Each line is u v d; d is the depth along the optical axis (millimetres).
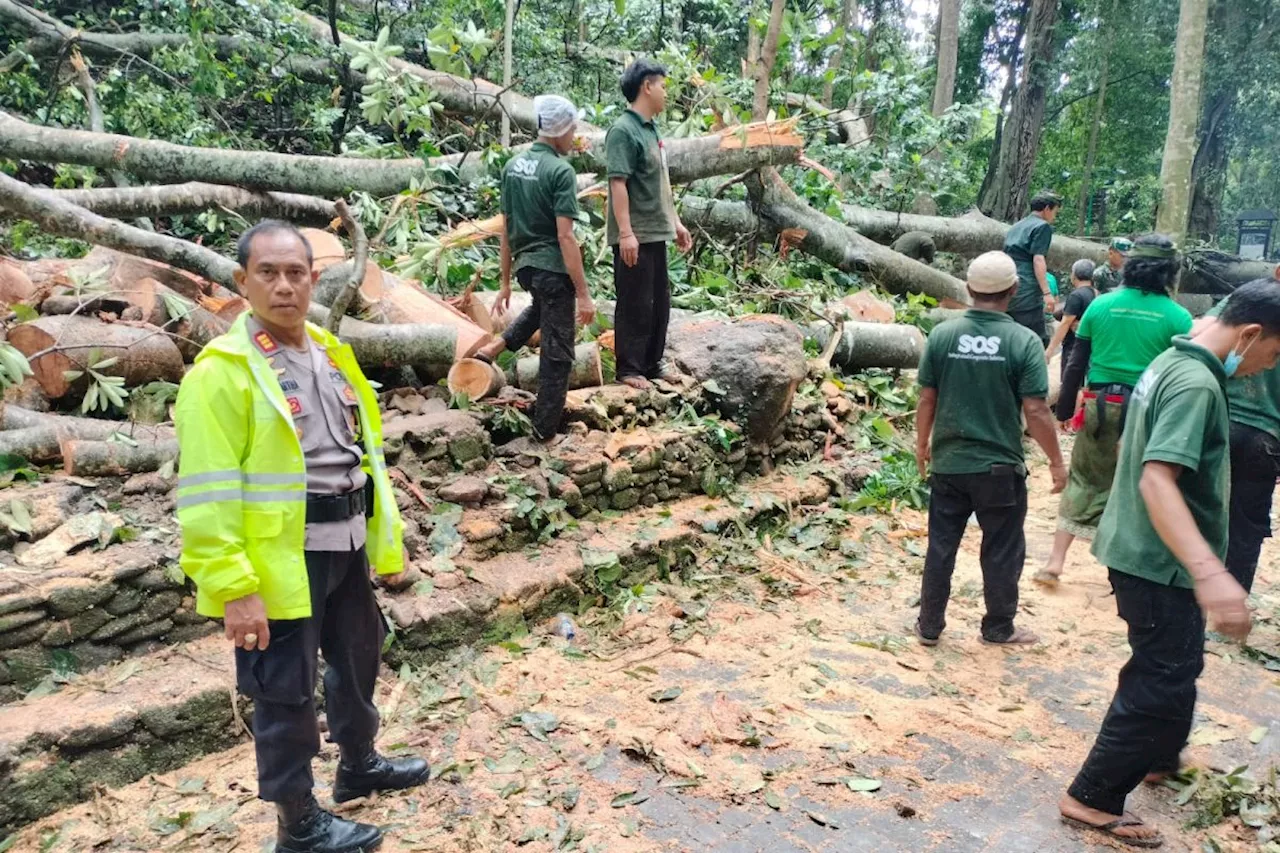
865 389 7180
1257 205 23594
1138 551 2592
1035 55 20000
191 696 2910
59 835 2561
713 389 5586
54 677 2922
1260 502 3787
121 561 3125
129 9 9391
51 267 4758
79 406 4172
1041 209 7641
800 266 9047
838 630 4195
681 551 4664
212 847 2555
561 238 4398
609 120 8852
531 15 10789
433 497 4164
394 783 2789
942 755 3156
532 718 3260
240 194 6270
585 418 4992
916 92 11250
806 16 12789
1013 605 4012
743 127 7488
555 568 4094
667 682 3617
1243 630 2229
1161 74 21359
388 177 6652
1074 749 3221
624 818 2738
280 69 9438
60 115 7832
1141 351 4324
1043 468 7199
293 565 2215
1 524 3105
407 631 3482
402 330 4812
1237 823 2846
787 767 3047
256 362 2195
